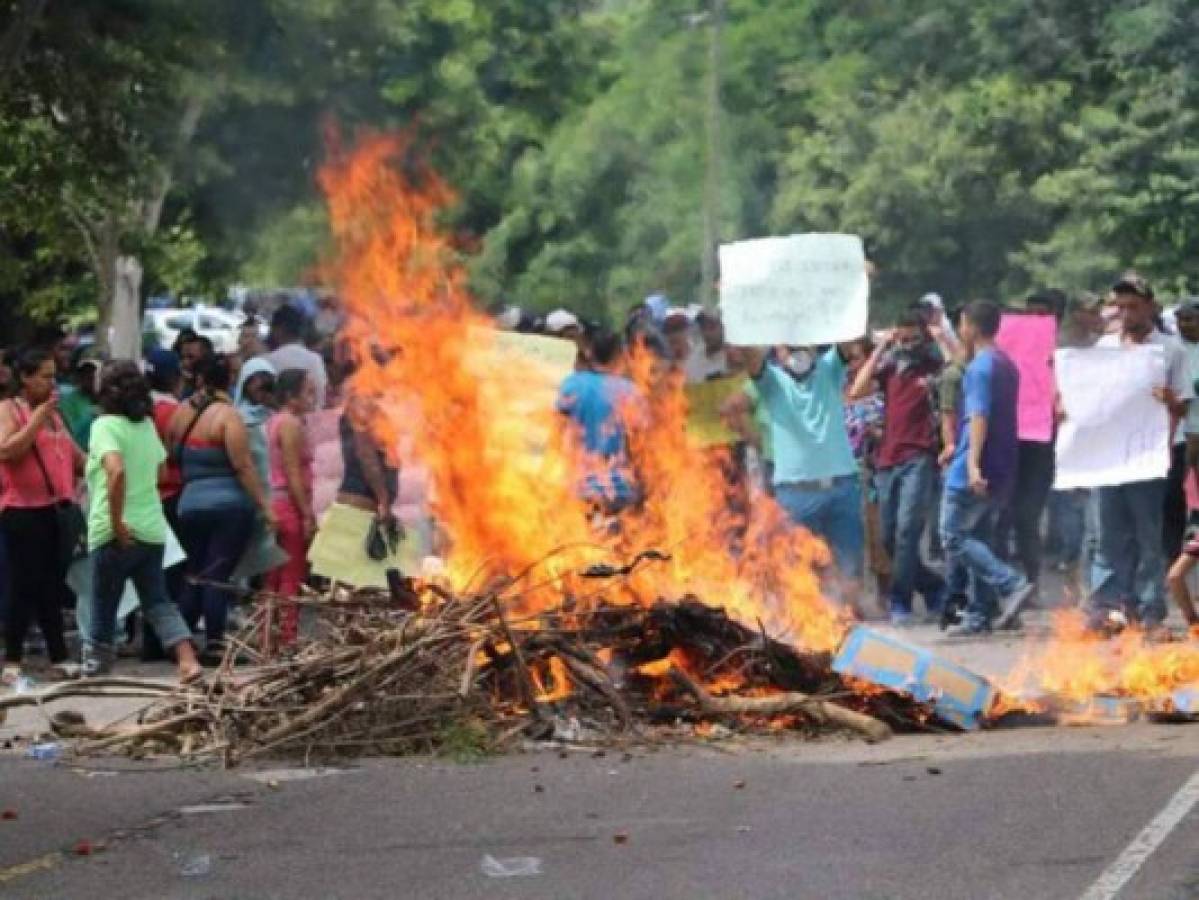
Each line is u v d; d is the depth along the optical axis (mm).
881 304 75125
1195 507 28312
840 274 28109
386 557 26688
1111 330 33219
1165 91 63531
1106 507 28047
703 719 20562
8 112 48938
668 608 21094
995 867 14812
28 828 17016
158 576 25766
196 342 31578
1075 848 15344
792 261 28078
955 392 30406
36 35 47656
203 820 17234
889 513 31359
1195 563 25922
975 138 70938
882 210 73688
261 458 28859
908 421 30875
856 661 20672
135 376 25500
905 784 17750
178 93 50281
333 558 26641
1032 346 31422
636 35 90688
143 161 51062
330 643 20938
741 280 28203
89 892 14891
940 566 34969
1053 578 35750
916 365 30906
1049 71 68062
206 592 27312
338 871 15312
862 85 76438
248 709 20094
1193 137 63500
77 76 48375
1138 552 28750
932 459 30906
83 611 26875
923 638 28531
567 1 88250
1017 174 70812
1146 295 28188
